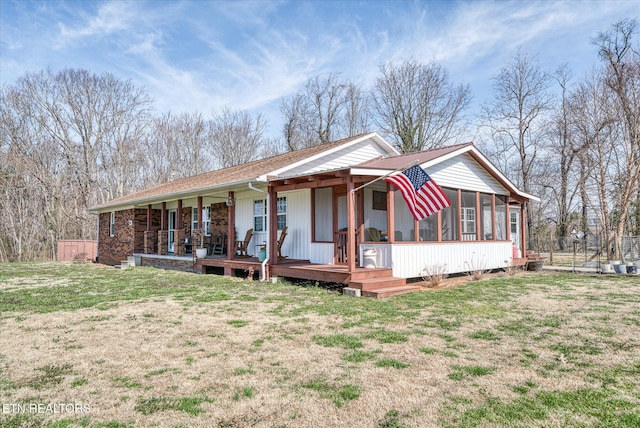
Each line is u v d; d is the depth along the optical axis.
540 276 12.82
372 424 3.09
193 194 14.12
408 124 30.55
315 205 12.40
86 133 31.22
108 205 19.33
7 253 26.16
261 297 8.61
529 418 3.16
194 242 14.21
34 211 27.98
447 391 3.68
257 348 5.00
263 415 3.26
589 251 25.36
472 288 9.93
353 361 4.50
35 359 4.65
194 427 3.07
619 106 22.02
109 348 5.05
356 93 34.72
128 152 33.25
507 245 14.36
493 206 13.91
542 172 29.80
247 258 13.02
